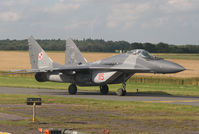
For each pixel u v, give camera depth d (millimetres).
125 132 43656
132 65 95625
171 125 48656
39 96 86812
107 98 88250
